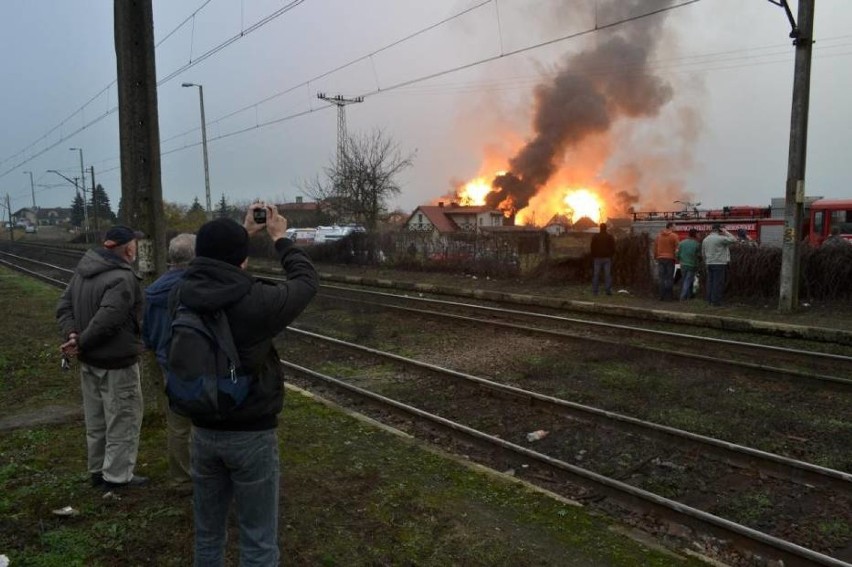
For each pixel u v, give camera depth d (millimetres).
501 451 5859
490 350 10328
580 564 3729
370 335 11859
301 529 4094
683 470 5395
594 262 16766
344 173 38250
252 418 2697
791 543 4027
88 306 4441
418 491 4715
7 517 4215
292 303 2764
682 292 15312
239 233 2748
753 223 19141
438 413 7113
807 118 13133
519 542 3977
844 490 4875
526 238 20641
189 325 2584
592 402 7309
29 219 145375
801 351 9445
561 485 5203
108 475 4594
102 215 102500
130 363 4590
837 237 14688
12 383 8047
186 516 4219
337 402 7648
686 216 21781
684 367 8867
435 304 15953
